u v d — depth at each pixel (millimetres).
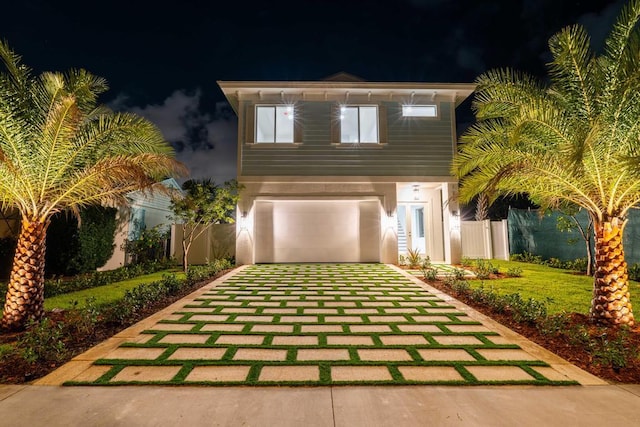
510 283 8383
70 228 9867
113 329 4715
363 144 12664
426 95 12852
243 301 6512
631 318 4934
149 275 10375
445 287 7949
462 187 6340
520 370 3459
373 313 5684
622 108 4719
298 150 12609
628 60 4586
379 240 12695
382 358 3762
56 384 3098
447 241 12633
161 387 3051
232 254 13547
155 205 15914
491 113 5926
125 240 12859
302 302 6449
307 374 3334
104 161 5359
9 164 4652
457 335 4566
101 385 3078
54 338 3869
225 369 3438
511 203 24547
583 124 4996
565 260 12250
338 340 4344
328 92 12680
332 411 2668
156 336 4434
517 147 5426
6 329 4871
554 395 2949
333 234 12914
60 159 5211
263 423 2502
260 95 12680
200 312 5699
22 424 2477
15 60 5332
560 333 4465
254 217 12555
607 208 5121
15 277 5035
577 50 5031
